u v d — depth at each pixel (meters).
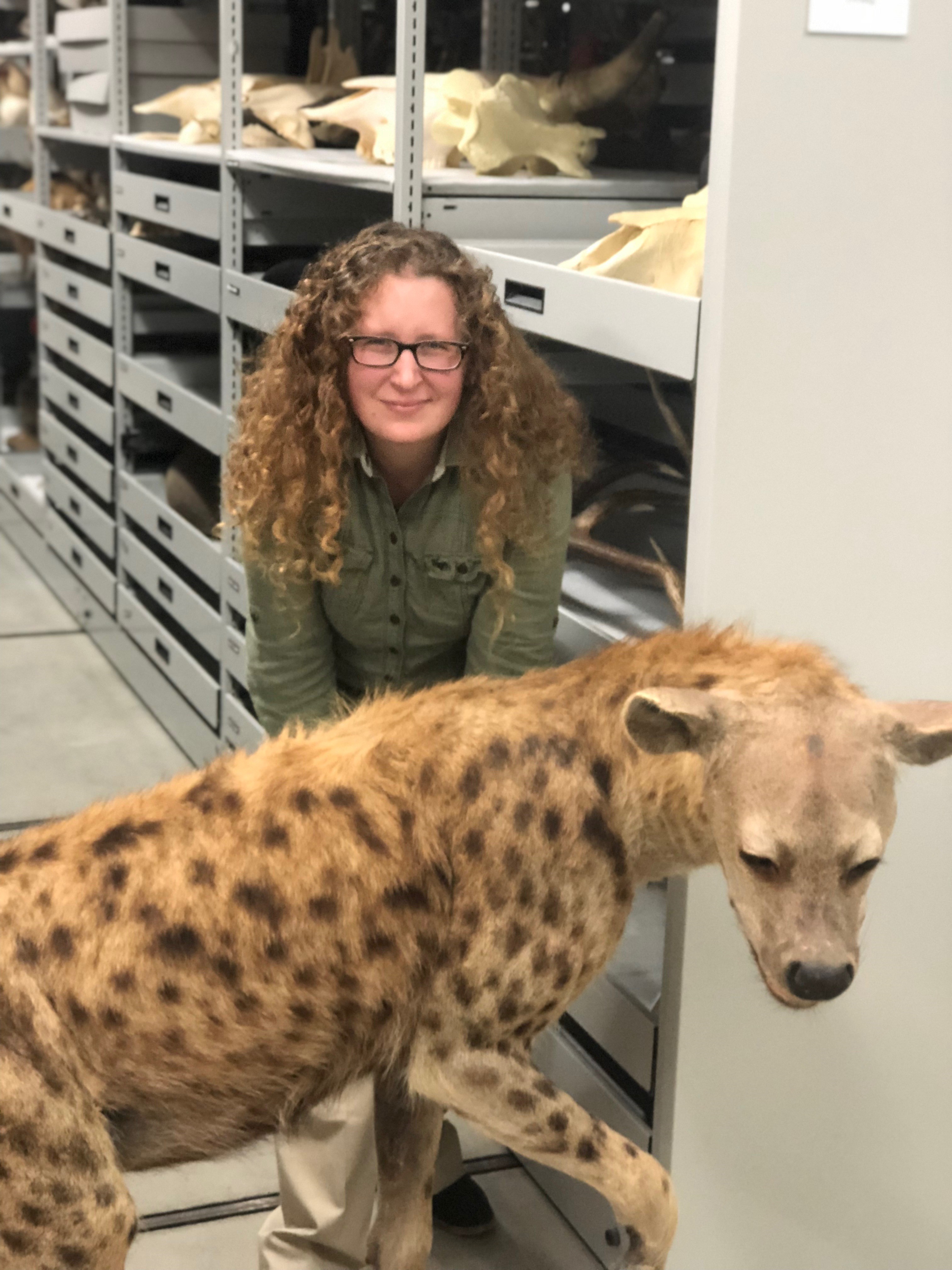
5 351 7.30
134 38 4.42
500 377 1.97
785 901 1.47
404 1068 1.79
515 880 1.67
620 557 2.67
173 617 4.36
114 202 4.46
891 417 2.05
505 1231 2.49
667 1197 1.77
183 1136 1.74
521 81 2.91
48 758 4.22
